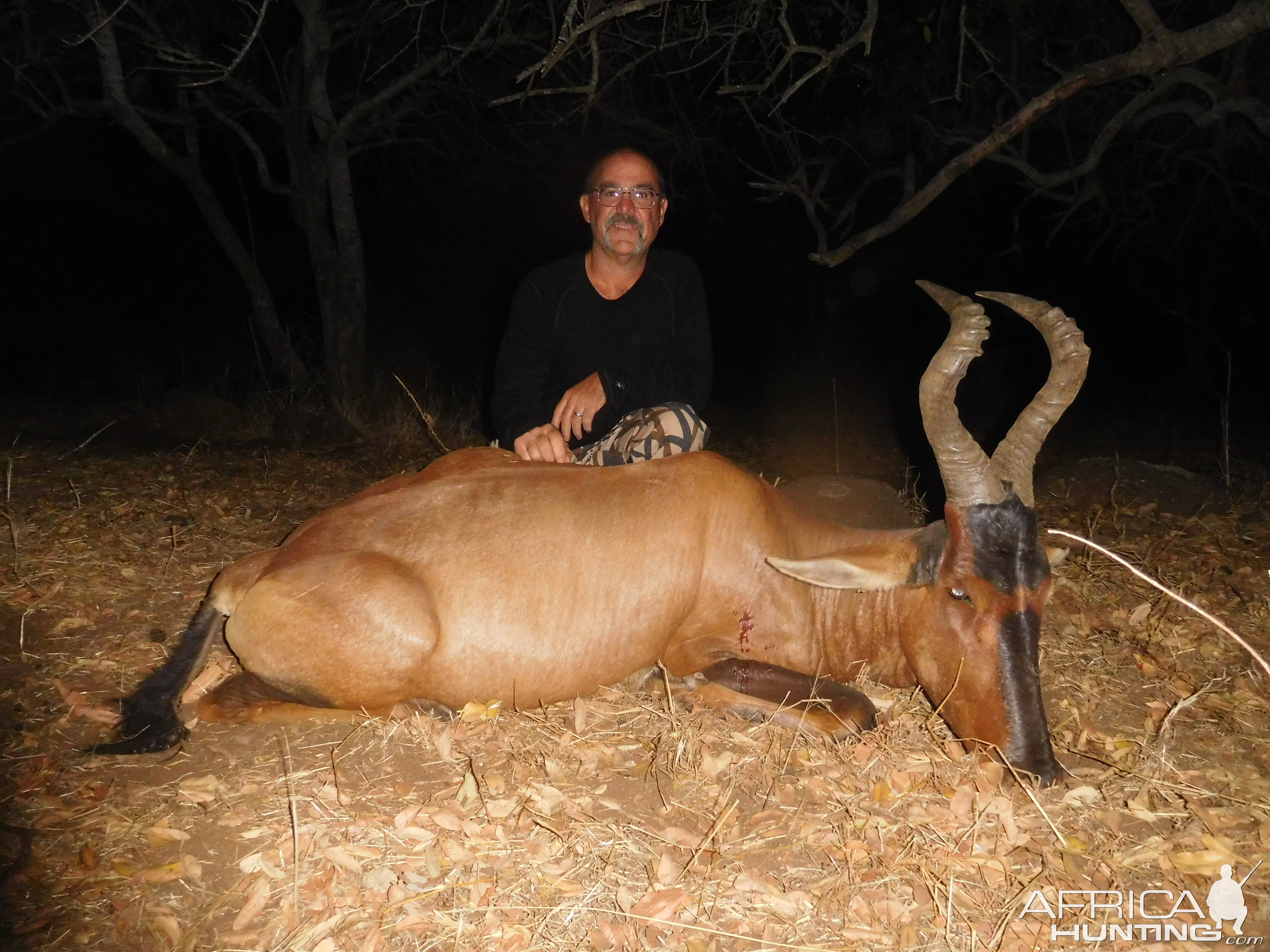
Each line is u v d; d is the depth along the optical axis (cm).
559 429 451
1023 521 356
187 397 999
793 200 1717
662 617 388
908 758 366
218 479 753
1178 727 401
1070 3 790
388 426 1003
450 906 288
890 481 909
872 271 1791
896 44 789
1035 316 357
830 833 324
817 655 409
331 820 320
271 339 1135
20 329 1658
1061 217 793
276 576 359
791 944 278
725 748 373
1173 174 826
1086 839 327
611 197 457
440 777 347
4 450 820
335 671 357
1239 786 358
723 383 1820
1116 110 817
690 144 1080
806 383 1748
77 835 312
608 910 288
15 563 518
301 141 1100
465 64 1116
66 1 922
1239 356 1650
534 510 378
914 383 1678
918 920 288
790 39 512
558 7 890
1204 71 700
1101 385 1625
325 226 1136
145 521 604
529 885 297
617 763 361
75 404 1131
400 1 1016
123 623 461
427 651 360
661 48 600
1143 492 745
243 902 288
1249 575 580
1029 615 355
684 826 326
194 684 405
